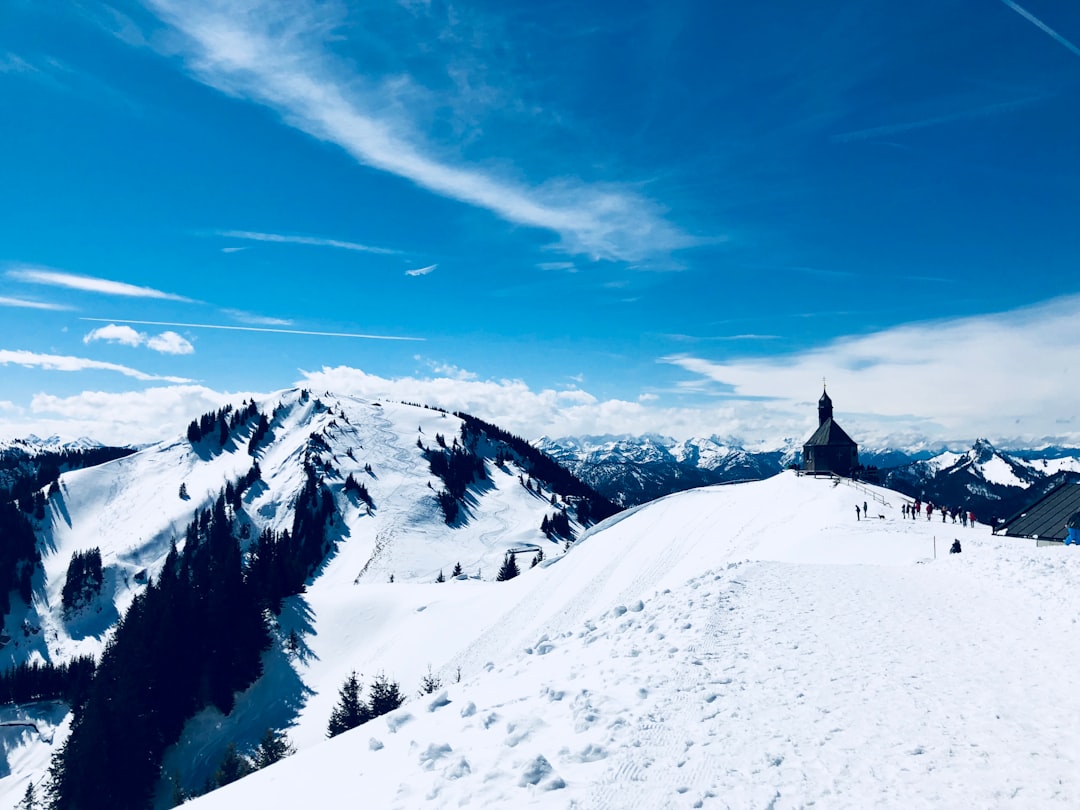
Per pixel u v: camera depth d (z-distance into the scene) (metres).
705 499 91.25
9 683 129.62
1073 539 39.31
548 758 10.53
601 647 18.27
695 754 10.07
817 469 101.06
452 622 77.50
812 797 8.62
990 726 10.72
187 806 13.30
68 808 51.53
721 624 18.11
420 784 10.46
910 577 26.12
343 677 72.06
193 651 68.25
